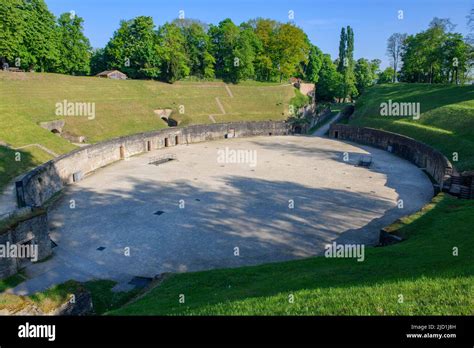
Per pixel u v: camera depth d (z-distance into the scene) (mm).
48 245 30172
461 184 43719
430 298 14227
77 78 89750
